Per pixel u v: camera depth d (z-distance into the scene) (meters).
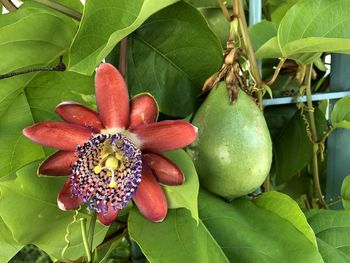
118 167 0.21
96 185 0.21
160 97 0.28
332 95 0.32
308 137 0.34
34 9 0.26
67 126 0.21
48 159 0.22
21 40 0.24
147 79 0.28
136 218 0.23
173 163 0.21
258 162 0.24
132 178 0.21
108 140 0.22
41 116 0.27
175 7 0.27
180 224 0.23
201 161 0.24
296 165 0.35
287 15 0.27
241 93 0.24
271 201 0.25
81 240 0.25
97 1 0.22
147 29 0.27
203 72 0.28
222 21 0.34
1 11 0.33
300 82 0.32
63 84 0.27
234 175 0.24
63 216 0.24
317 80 0.37
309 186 0.38
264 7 0.38
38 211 0.23
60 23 0.25
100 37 0.23
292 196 0.38
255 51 0.30
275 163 0.36
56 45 0.26
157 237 0.22
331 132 0.33
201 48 0.27
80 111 0.22
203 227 0.23
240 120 0.23
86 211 0.24
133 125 0.22
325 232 0.27
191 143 0.23
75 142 0.22
